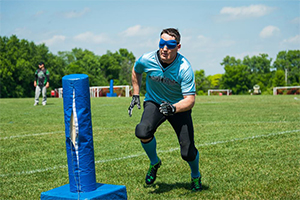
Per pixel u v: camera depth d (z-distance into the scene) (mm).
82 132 2957
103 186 3188
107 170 5008
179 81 3943
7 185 4406
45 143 7102
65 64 102500
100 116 11898
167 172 4867
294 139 6988
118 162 5441
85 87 2951
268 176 4527
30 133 8312
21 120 10828
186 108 3836
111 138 7578
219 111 13234
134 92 4312
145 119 4012
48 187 4301
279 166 5012
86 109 2965
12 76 67312
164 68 3936
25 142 7199
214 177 4555
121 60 116062
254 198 3725
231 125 9227
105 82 98688
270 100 19781
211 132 8109
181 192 4012
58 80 78562
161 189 4141
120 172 4898
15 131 8641
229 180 4406
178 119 4062
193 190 4070
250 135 7566
